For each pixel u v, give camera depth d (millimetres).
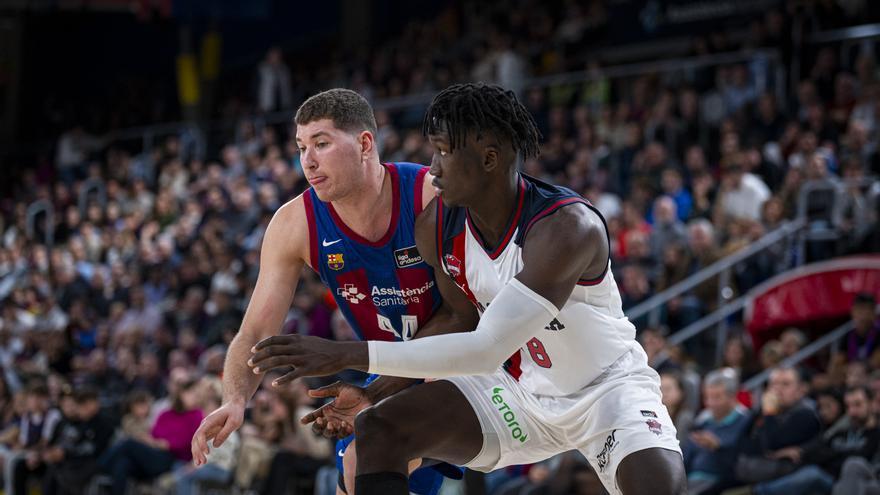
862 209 8570
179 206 14680
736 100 11234
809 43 11375
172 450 8289
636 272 8562
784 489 6039
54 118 22078
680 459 3057
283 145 16078
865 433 6082
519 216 3004
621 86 13555
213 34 19125
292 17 21938
